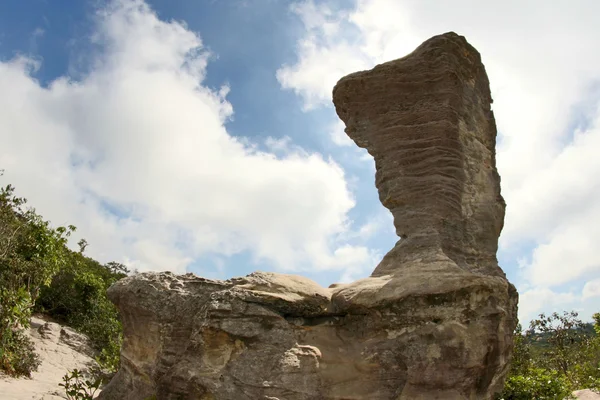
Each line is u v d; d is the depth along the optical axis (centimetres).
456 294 770
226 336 802
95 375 1786
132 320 965
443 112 949
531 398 1188
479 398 779
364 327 823
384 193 970
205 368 787
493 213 977
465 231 922
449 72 962
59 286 3155
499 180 1030
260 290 844
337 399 772
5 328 1634
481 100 1046
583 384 1944
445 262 827
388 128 985
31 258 2116
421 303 778
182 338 881
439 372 740
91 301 3100
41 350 2239
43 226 2161
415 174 941
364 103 1018
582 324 2895
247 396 761
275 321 815
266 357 785
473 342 754
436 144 941
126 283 979
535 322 2922
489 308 783
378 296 803
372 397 767
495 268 938
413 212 923
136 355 946
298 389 763
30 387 1482
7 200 2125
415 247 889
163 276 962
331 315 855
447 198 914
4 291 1731
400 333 786
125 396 941
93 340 2802
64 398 1320
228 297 824
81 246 3531
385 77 1002
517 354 1911
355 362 798
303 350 795
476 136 1002
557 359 2633
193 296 905
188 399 778
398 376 770
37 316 2975
